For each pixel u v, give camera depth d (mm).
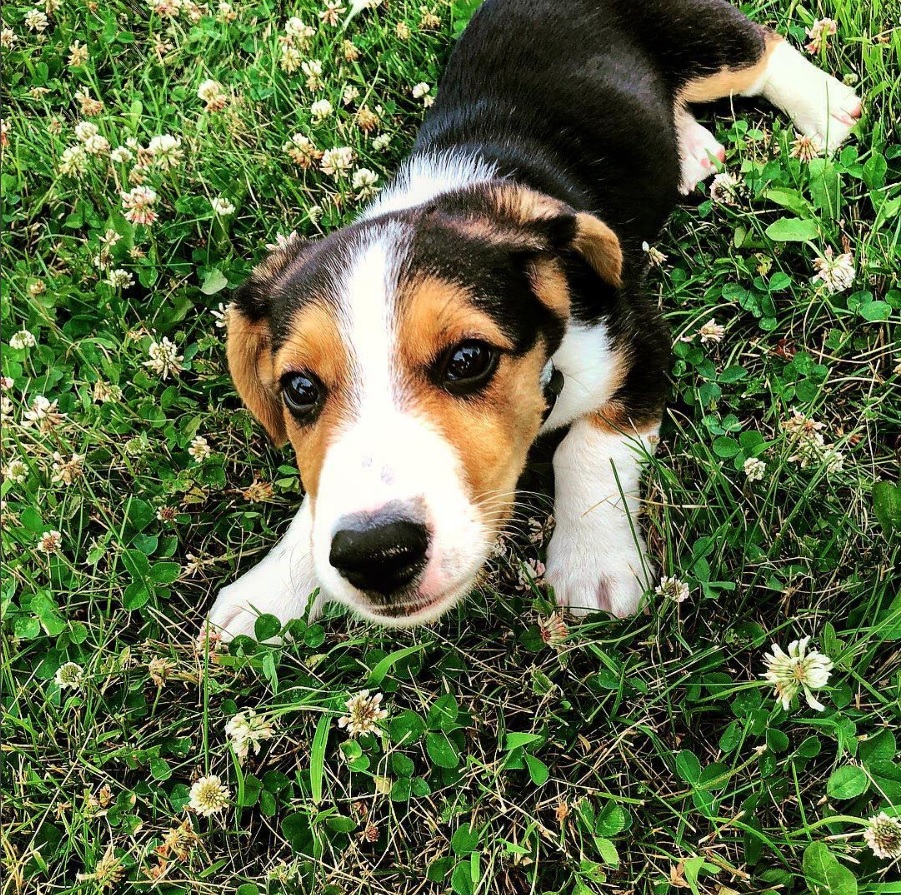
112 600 333
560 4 383
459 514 237
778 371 342
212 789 279
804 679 246
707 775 264
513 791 281
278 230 408
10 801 293
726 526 294
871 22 408
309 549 314
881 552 286
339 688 299
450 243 259
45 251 437
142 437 355
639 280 354
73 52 492
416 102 448
